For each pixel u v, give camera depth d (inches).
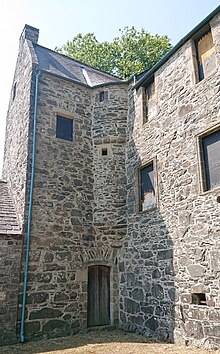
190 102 261.9
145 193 307.7
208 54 260.2
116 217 325.4
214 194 221.0
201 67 265.4
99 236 322.7
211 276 211.8
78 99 365.4
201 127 245.1
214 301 206.2
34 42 425.4
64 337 266.8
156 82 314.2
